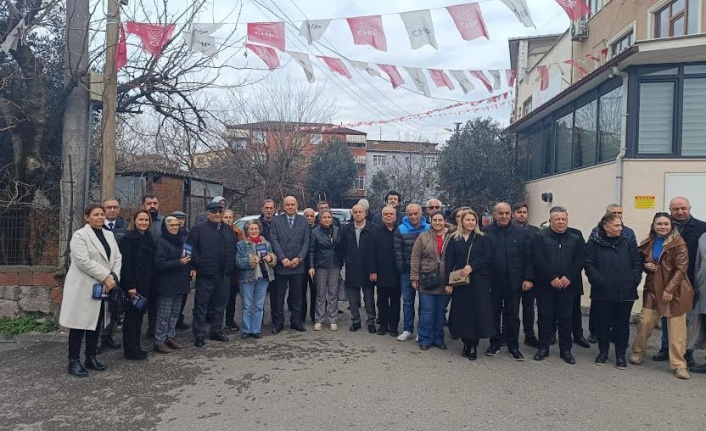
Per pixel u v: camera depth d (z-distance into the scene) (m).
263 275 7.00
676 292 5.62
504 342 6.79
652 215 9.57
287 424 4.20
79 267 5.31
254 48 7.15
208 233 6.64
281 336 7.11
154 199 7.13
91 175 9.35
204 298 6.57
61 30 8.08
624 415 4.46
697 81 9.44
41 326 6.98
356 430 4.10
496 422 4.29
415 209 6.99
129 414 4.40
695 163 9.38
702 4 11.53
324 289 7.51
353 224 7.46
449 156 20.11
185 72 8.44
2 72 7.76
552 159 14.76
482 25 6.52
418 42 6.66
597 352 6.55
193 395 4.83
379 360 6.00
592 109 11.81
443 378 5.39
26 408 4.54
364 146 47.84
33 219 7.61
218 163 19.05
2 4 7.44
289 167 20.33
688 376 5.47
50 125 7.96
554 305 6.22
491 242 6.29
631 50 9.10
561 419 4.36
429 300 6.50
